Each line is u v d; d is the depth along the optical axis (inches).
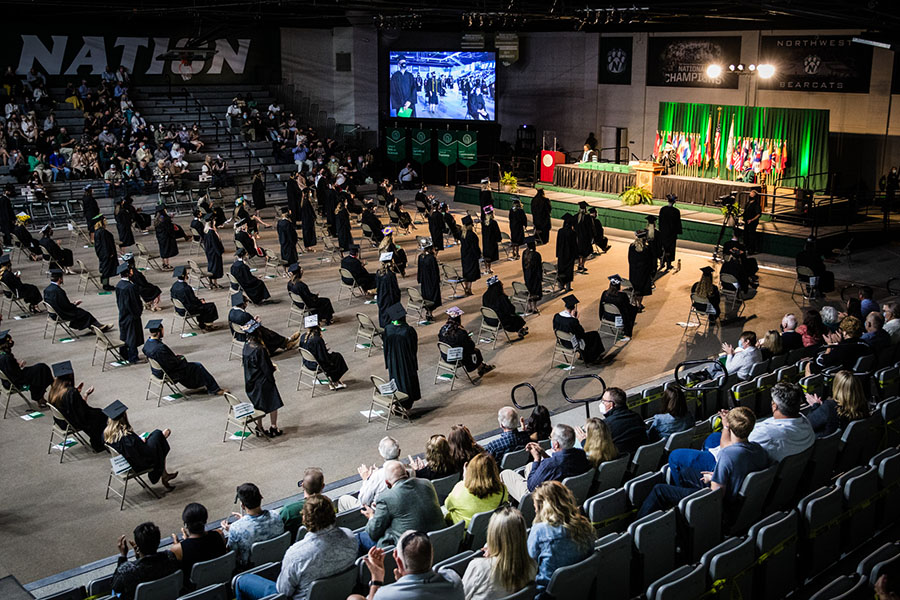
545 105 1599.4
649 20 1305.4
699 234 1082.7
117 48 1534.2
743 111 1298.0
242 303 685.3
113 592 296.2
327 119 1701.5
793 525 275.4
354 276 838.5
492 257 965.2
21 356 690.2
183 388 623.2
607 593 267.6
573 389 610.2
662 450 373.1
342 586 268.1
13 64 1449.3
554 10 1117.1
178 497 463.5
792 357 538.9
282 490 467.2
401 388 559.2
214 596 275.3
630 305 709.9
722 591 251.8
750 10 1152.2
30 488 475.5
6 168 1299.2
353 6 1167.0
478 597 226.7
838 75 1196.5
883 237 1051.3
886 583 177.9
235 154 1520.7
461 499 317.4
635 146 1467.8
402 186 1528.1
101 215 869.8
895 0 930.1
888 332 546.3
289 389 618.8
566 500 254.4
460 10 1151.0
